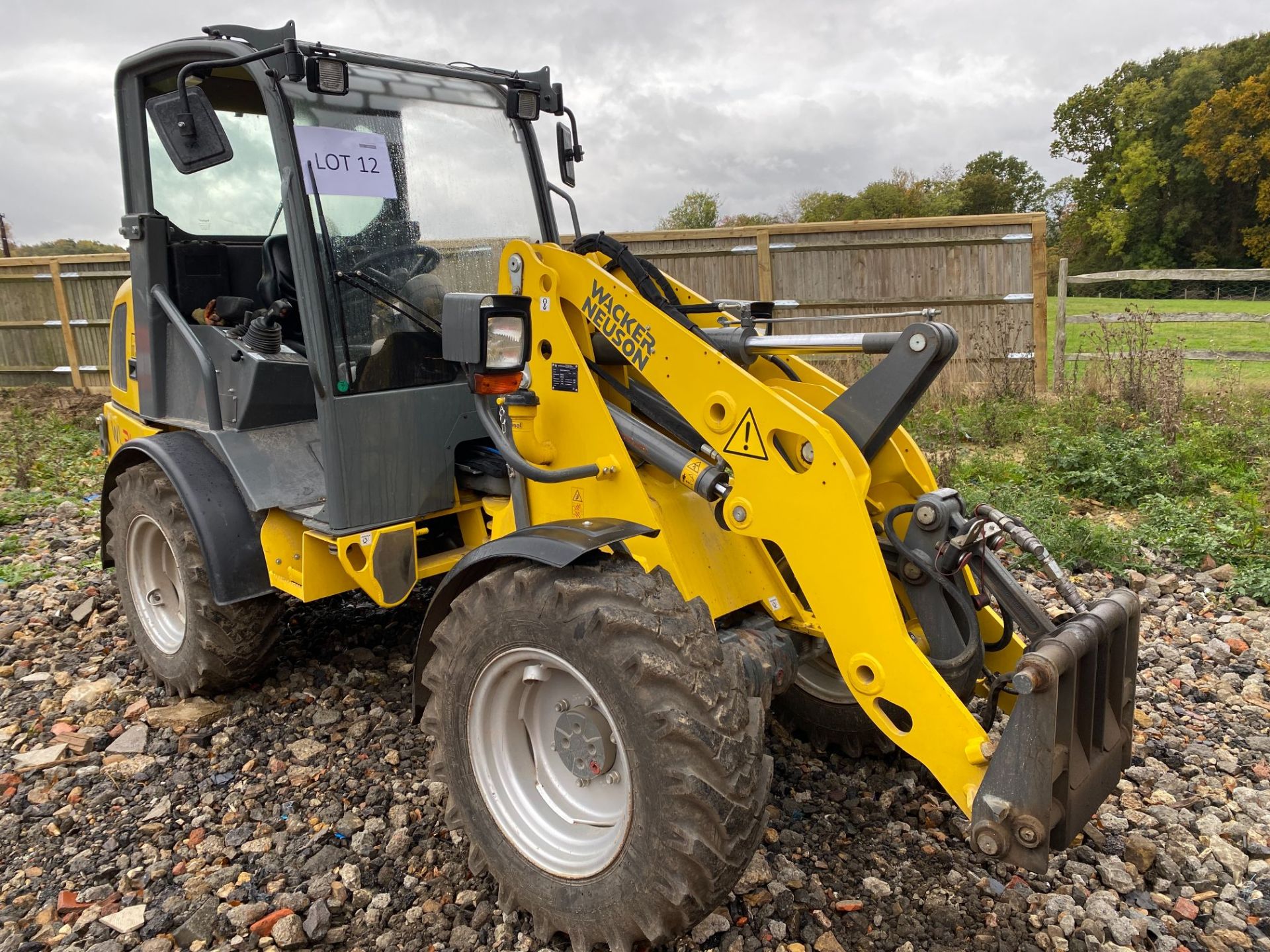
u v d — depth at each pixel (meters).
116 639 4.57
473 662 2.45
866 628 2.28
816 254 10.33
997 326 9.96
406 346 3.31
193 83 3.72
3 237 16.33
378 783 3.24
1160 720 3.60
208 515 3.41
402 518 3.24
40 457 8.74
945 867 2.73
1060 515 5.74
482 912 2.57
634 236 10.67
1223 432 7.45
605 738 2.30
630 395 2.81
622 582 2.26
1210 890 2.66
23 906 2.71
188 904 2.65
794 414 2.30
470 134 3.60
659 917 2.14
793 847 2.83
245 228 4.09
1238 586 4.81
